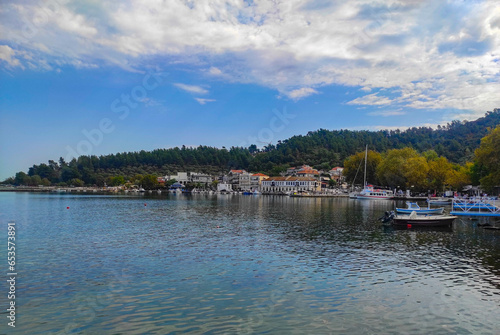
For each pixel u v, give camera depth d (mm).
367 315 20484
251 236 45125
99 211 81812
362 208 97688
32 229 50719
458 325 19406
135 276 27234
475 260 32812
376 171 185250
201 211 83500
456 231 50812
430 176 156750
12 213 75500
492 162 89375
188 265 30406
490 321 19906
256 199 158125
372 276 27578
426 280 26703
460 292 24234
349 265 30719
